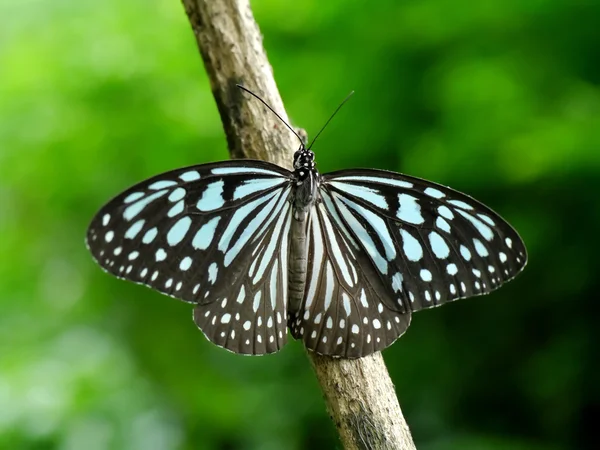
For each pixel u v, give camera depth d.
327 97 0.56
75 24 0.68
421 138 0.54
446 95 0.52
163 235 0.40
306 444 0.59
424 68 0.55
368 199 0.41
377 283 0.41
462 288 0.41
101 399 0.55
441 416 0.56
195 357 0.67
